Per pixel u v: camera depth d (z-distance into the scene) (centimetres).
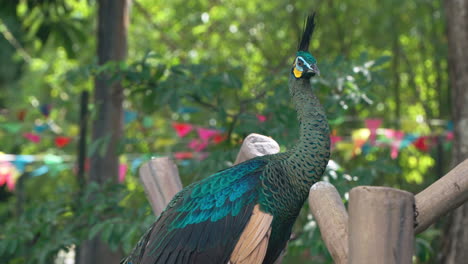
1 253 667
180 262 322
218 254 320
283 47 1452
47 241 689
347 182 627
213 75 682
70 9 1009
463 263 855
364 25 1477
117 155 747
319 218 296
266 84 717
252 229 320
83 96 889
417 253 664
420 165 1340
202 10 1473
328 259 642
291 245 676
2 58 1903
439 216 254
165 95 673
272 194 329
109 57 831
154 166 441
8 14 966
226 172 340
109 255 788
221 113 676
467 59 878
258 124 663
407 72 1563
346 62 678
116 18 836
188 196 337
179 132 880
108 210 697
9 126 988
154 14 1497
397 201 234
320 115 353
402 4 1352
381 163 655
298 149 347
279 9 1423
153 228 344
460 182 252
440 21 1422
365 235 235
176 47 1454
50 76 1505
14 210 1216
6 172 1000
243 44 1426
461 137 880
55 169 1028
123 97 829
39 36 998
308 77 364
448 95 1455
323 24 1448
